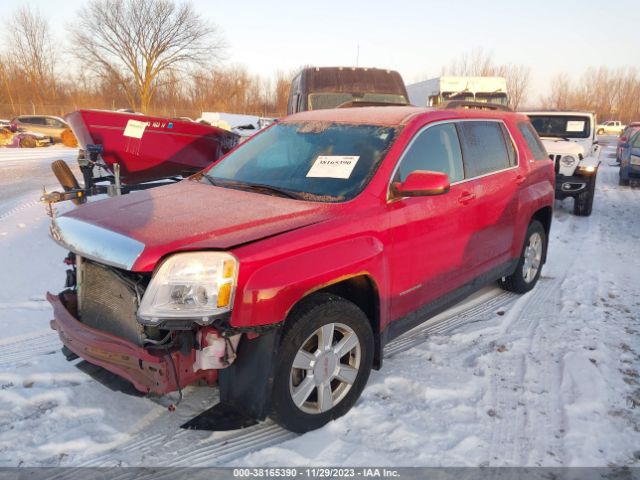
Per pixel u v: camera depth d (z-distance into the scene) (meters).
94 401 3.34
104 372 3.13
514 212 4.84
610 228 9.17
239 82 54.22
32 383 3.55
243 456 2.88
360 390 3.32
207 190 3.70
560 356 4.07
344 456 2.88
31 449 2.90
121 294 2.82
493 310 5.01
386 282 3.38
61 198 6.80
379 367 3.50
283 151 4.03
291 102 11.96
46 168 16.42
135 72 46.09
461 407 3.36
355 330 3.19
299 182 3.62
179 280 2.59
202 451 2.93
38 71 45.31
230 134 9.23
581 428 3.16
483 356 4.03
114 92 48.03
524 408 3.38
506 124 4.98
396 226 3.42
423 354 4.07
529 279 5.51
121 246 2.72
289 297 2.75
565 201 12.13
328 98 10.30
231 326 2.64
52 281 5.64
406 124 3.78
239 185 3.76
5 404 3.28
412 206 3.56
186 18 44.84
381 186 3.42
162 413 3.25
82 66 45.88
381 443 3.00
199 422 2.92
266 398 2.80
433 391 3.53
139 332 2.74
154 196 3.57
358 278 3.28
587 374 3.75
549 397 3.51
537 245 5.55
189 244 2.68
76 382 3.57
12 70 44.88
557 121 11.45
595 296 5.41
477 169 4.36
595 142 11.12
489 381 3.69
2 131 27.22
